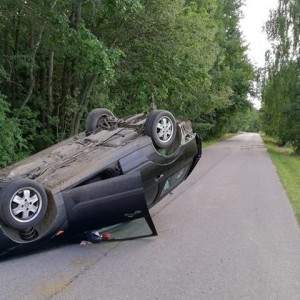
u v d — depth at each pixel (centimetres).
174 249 628
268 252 611
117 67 1812
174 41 1877
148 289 480
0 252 552
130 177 628
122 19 1661
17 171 654
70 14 1489
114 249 632
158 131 696
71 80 1736
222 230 735
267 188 1213
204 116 5091
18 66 1530
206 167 1814
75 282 503
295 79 3356
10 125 1237
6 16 1420
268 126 4550
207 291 474
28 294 468
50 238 584
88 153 674
